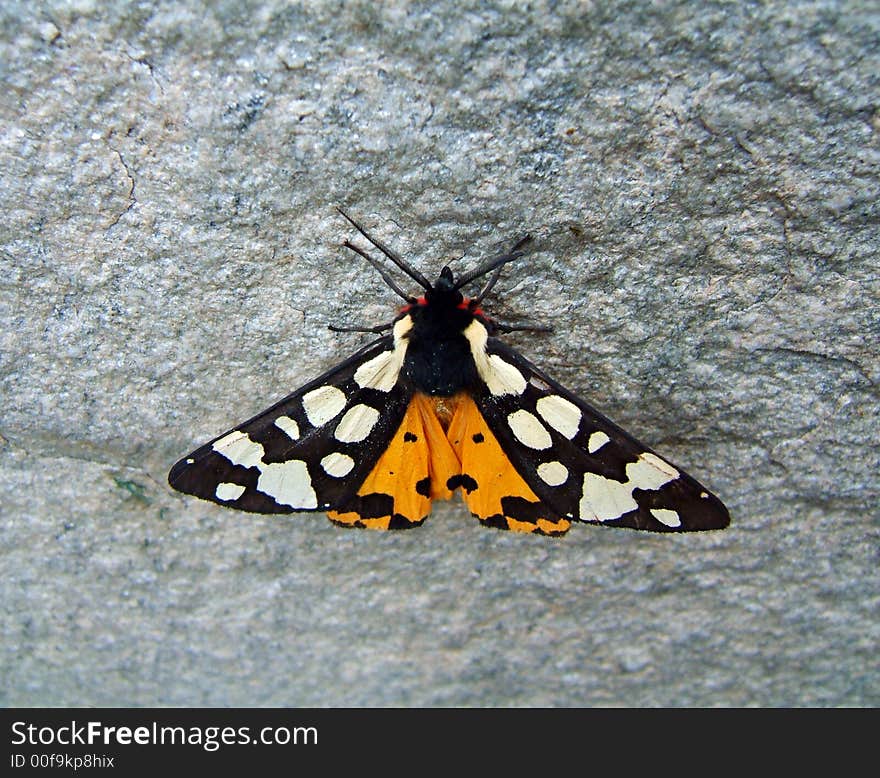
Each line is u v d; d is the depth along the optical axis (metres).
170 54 0.18
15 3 0.18
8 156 0.19
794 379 0.20
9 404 0.20
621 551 0.21
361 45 0.18
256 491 0.19
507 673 0.22
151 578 0.21
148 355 0.20
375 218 0.19
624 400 0.20
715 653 0.22
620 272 0.19
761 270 0.19
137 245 0.19
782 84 0.18
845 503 0.20
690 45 0.18
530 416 0.19
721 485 0.20
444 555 0.21
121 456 0.21
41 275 0.20
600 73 0.18
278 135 0.19
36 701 0.22
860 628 0.21
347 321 0.20
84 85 0.19
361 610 0.22
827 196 0.19
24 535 0.21
